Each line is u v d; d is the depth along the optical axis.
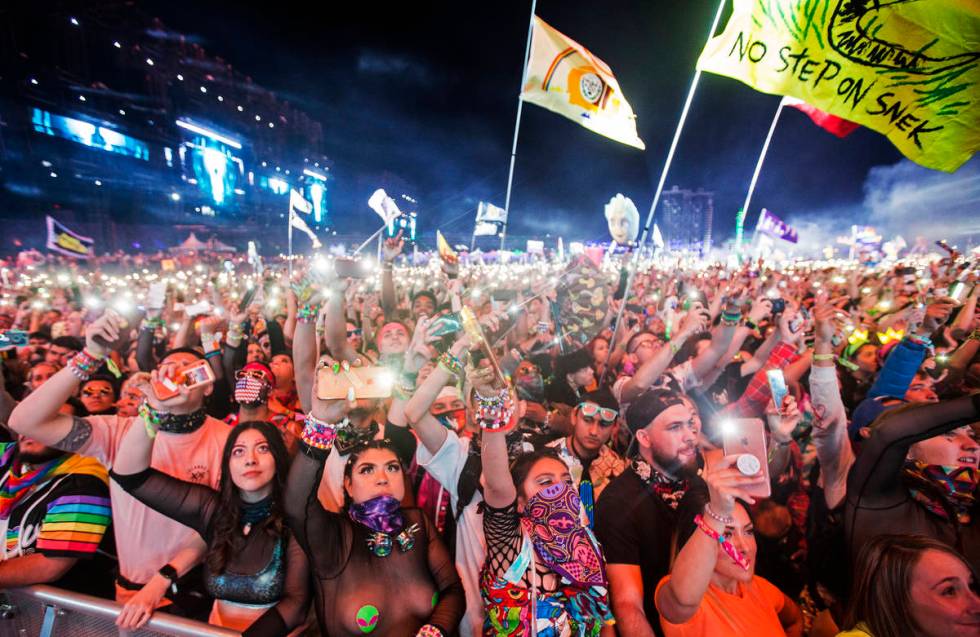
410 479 3.15
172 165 49.28
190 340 5.84
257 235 58.66
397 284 12.84
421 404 2.56
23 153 35.03
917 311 4.23
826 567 2.75
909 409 2.39
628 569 2.49
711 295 10.38
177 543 2.86
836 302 8.37
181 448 2.96
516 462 2.53
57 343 5.30
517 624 2.14
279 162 75.94
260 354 5.32
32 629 2.52
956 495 2.63
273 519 2.48
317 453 2.15
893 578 1.96
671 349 3.77
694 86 4.23
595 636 2.21
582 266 4.27
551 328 4.15
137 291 11.58
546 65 4.89
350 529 2.39
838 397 2.89
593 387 4.75
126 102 44.34
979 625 1.81
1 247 30.34
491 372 2.16
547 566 2.25
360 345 5.12
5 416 3.05
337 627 2.28
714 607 2.26
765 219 12.42
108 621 2.37
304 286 3.24
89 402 4.09
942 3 3.44
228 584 2.42
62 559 2.55
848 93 3.77
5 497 2.86
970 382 4.58
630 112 5.03
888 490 2.45
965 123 3.50
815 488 3.12
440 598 2.42
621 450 3.90
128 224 41.97
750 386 3.97
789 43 3.86
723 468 1.89
